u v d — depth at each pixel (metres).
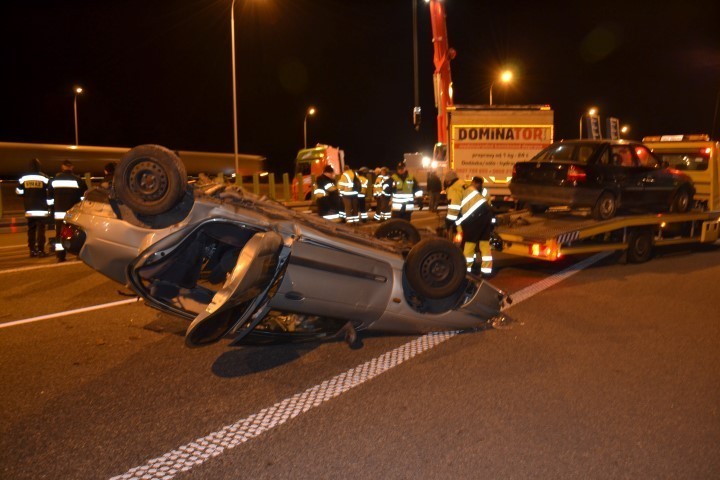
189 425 4.35
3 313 7.21
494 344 6.28
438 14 22.14
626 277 9.97
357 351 6.00
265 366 5.55
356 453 3.97
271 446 4.06
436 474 3.72
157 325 6.75
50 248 12.19
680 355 6.00
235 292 4.77
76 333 6.45
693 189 12.69
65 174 10.73
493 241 10.44
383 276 6.05
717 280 9.80
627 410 4.68
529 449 4.04
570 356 5.93
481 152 17.31
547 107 17.28
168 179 5.36
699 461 3.91
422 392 4.99
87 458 3.88
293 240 5.59
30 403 4.68
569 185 10.60
